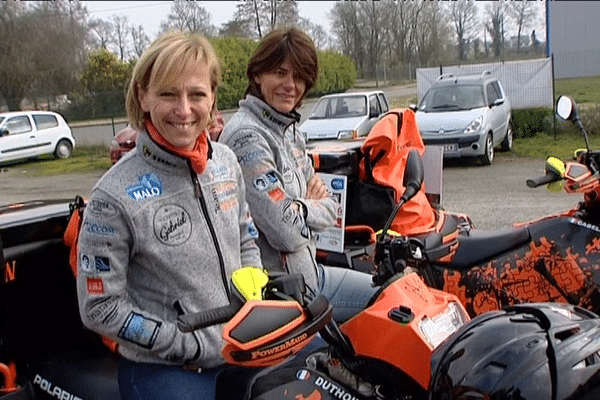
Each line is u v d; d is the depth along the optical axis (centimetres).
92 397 237
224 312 180
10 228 253
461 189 948
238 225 234
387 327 210
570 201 824
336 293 304
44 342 268
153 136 209
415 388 207
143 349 209
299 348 182
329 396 211
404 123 416
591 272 332
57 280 270
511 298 347
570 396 159
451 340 185
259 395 212
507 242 348
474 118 1171
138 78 211
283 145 296
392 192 395
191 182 216
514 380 162
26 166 496
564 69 1395
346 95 1418
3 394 238
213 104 225
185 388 216
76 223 249
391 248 237
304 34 293
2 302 248
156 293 215
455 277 353
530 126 1277
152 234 208
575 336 171
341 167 398
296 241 275
